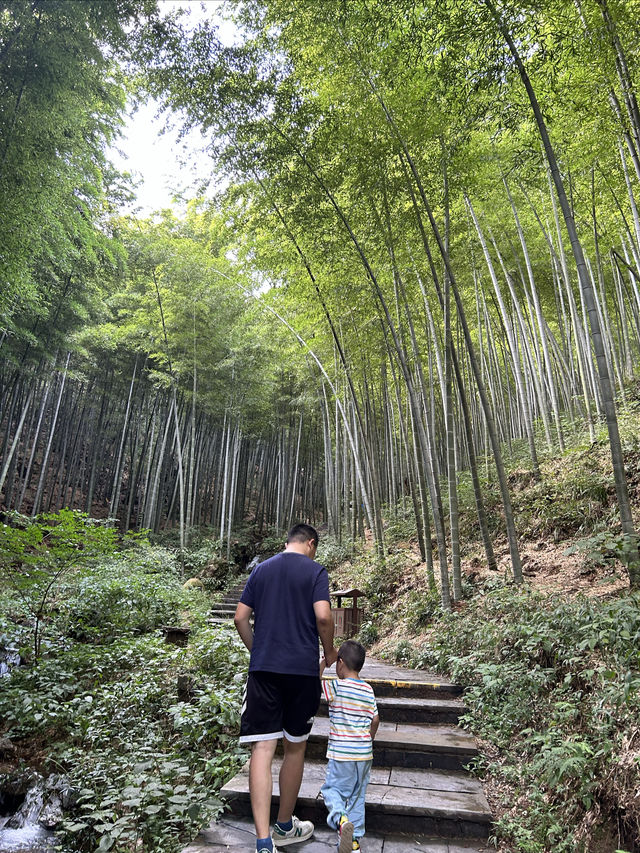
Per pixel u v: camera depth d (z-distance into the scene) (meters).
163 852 2.31
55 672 4.43
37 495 12.12
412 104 5.16
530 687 2.97
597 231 8.67
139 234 12.30
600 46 4.26
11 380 12.07
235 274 9.17
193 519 15.20
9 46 4.95
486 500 7.91
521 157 5.54
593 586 4.28
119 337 12.94
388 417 13.02
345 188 6.36
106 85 6.38
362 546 10.05
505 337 11.35
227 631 4.97
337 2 4.78
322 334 9.88
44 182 5.98
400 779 2.69
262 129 5.78
